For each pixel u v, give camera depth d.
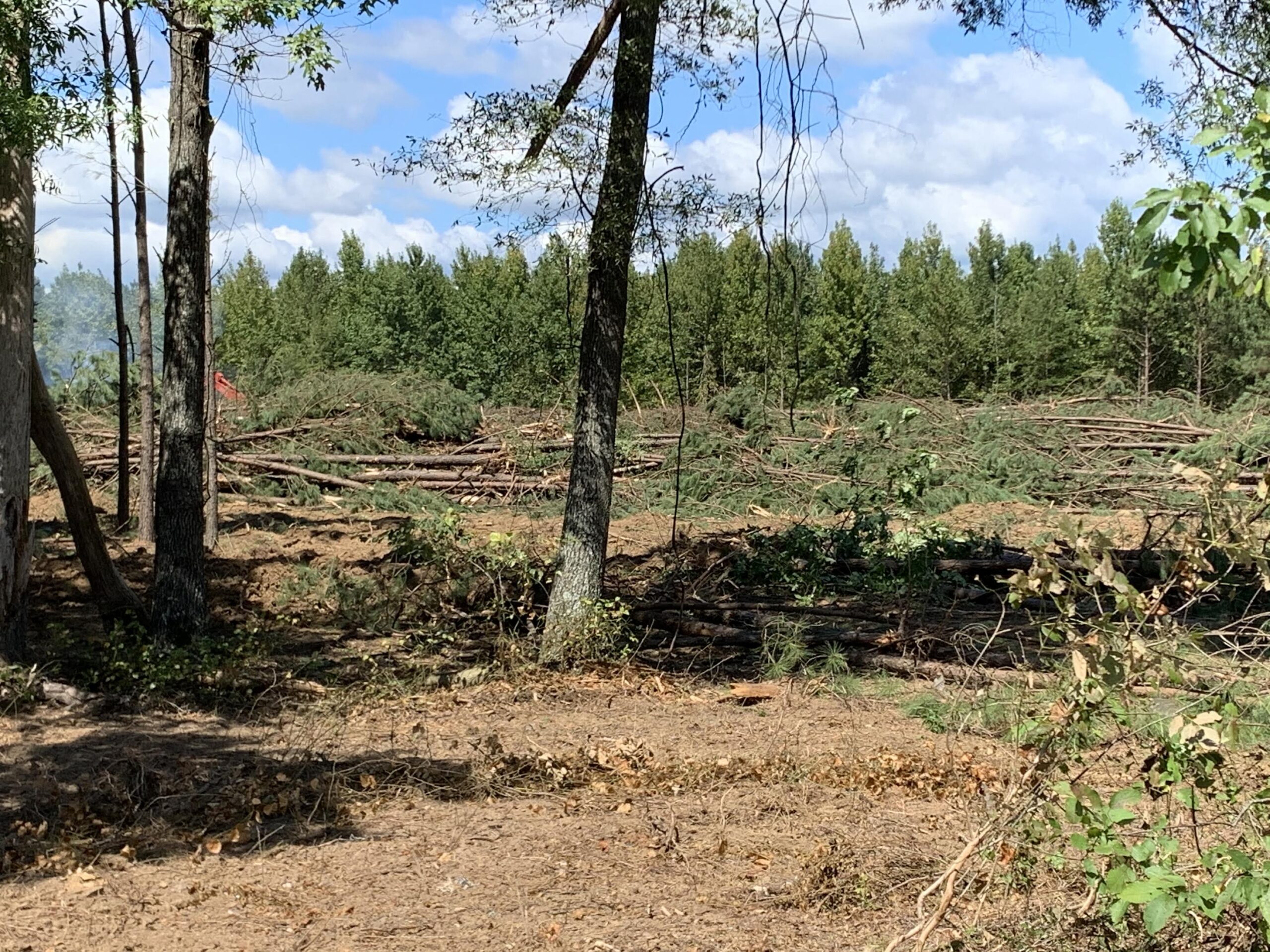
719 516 17.34
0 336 8.66
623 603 10.41
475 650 10.61
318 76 7.63
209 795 6.52
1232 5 10.44
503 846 5.74
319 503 17.62
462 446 20.14
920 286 41.19
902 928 4.72
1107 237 43.53
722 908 4.99
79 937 4.68
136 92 11.98
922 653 9.98
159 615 9.77
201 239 9.74
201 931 4.73
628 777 6.88
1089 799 3.60
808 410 21.47
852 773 6.86
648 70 9.33
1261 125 3.01
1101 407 22.22
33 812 6.17
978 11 10.95
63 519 15.68
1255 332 32.94
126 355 14.73
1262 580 3.66
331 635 11.19
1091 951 4.17
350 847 5.73
